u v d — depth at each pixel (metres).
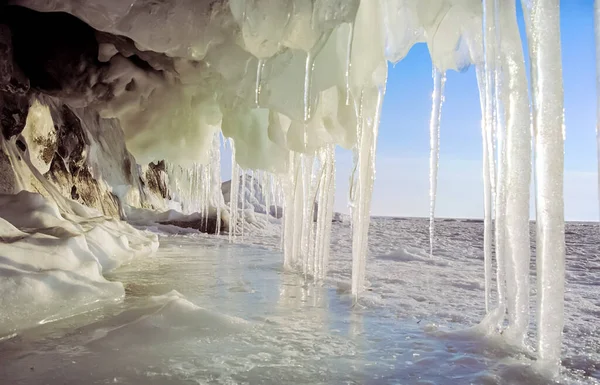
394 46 2.95
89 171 8.32
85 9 3.70
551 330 1.76
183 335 2.10
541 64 1.85
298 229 5.01
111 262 4.21
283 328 2.34
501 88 2.23
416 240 10.48
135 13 3.75
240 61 4.08
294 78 3.74
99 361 1.75
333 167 4.11
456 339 2.19
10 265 2.43
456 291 3.63
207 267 4.76
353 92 3.23
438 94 2.99
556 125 1.81
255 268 4.83
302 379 1.64
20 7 4.14
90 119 8.80
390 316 2.68
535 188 1.87
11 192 4.60
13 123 4.99
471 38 2.76
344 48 3.47
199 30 3.90
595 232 16.72
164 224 10.91
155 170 13.48
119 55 5.15
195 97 5.91
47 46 4.60
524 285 2.12
